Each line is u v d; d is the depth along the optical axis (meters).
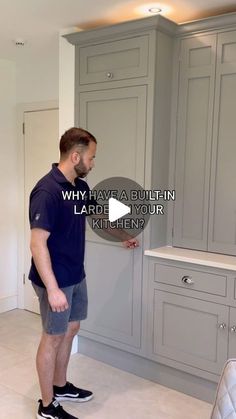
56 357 2.35
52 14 2.63
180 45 2.62
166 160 2.71
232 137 2.47
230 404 1.39
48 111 3.68
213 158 2.55
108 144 2.78
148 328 2.68
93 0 2.39
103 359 2.98
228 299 2.33
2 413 2.33
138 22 2.49
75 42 2.84
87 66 2.83
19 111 3.93
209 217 2.59
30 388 2.61
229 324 2.34
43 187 2.07
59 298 2.02
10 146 3.96
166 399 2.53
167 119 2.67
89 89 2.84
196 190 2.63
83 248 2.29
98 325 2.94
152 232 2.65
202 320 2.45
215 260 2.39
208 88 2.54
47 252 2.04
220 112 2.50
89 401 2.49
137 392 2.60
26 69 3.81
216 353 2.41
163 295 2.60
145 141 2.59
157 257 2.58
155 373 2.72
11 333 3.51
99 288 2.91
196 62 2.57
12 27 2.88
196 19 2.67
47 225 2.02
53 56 3.58
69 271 2.18
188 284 2.48
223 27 2.43
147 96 2.55
